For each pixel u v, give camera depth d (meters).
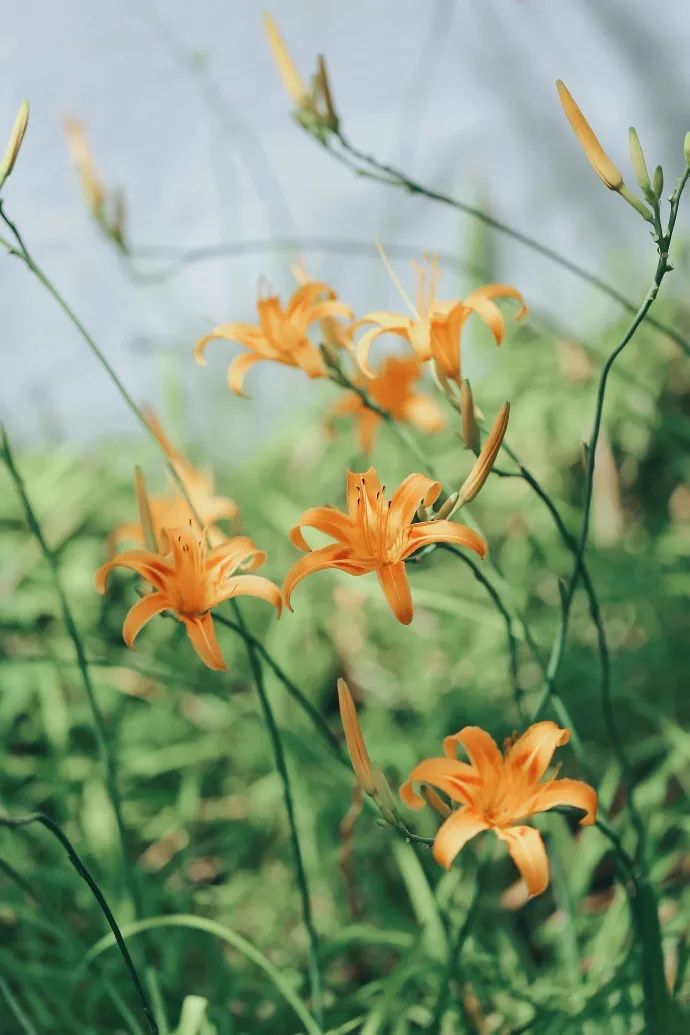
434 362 1.21
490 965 1.35
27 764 1.69
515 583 1.80
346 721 1.08
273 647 1.71
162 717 1.75
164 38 2.34
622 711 1.70
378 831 1.58
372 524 1.11
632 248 2.21
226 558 1.13
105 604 1.95
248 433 2.21
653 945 1.16
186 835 1.63
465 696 1.71
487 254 2.04
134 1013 1.42
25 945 1.46
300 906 1.54
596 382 1.92
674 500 1.96
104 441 2.22
